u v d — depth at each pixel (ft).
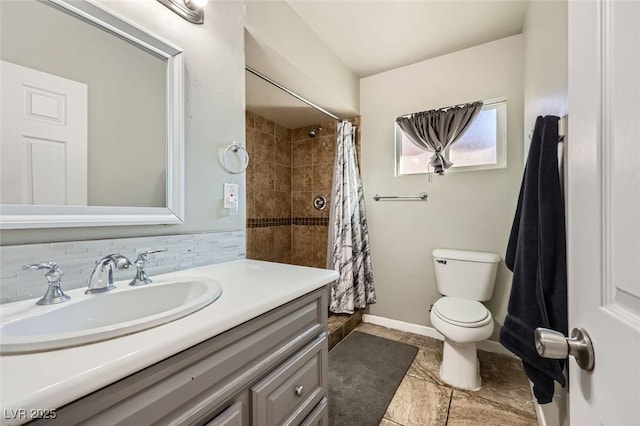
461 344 5.12
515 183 6.16
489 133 6.57
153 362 1.51
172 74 3.35
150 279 2.84
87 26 2.70
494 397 4.79
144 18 3.10
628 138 1.10
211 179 3.84
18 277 2.18
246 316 2.09
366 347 6.54
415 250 7.37
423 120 6.88
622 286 1.13
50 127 2.48
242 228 4.31
